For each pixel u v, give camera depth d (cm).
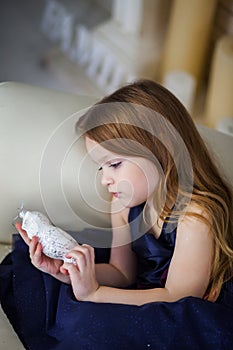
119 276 140
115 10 255
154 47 254
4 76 260
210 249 126
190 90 232
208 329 119
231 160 146
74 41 266
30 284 130
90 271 124
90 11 265
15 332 124
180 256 127
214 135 150
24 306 127
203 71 255
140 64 255
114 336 118
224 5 237
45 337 124
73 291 126
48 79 263
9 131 137
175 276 127
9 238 141
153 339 117
